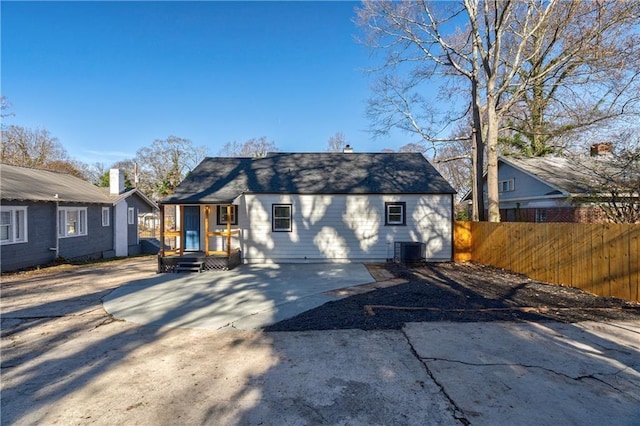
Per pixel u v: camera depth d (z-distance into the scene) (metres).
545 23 13.28
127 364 4.11
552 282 8.92
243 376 3.77
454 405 3.14
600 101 14.62
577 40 12.53
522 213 20.41
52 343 4.86
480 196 15.62
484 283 9.03
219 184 13.61
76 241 16.95
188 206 13.24
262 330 5.39
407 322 5.63
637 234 6.52
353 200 13.34
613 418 2.94
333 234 13.34
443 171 39.22
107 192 21.91
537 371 3.83
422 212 13.40
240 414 3.02
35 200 13.32
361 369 3.91
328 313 6.27
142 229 41.12
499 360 4.12
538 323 5.53
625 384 3.54
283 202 13.29
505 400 3.22
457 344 4.65
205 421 2.92
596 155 18.20
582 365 3.98
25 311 6.62
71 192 17.33
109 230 20.28
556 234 8.77
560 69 13.81
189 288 8.73
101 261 16.86
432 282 9.25
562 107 15.88
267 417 2.97
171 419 2.95
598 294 7.45
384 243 13.34
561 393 3.35
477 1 14.61
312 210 13.34
